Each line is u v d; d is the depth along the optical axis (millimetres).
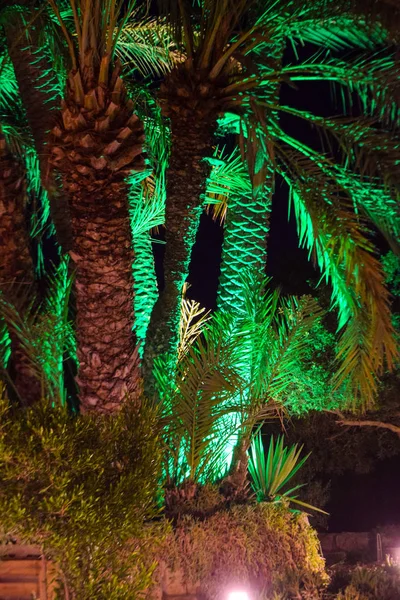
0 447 5344
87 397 7160
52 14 8344
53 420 5625
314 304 8312
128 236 7055
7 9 8070
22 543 6723
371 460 16047
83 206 6812
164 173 9727
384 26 6336
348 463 15898
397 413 12875
